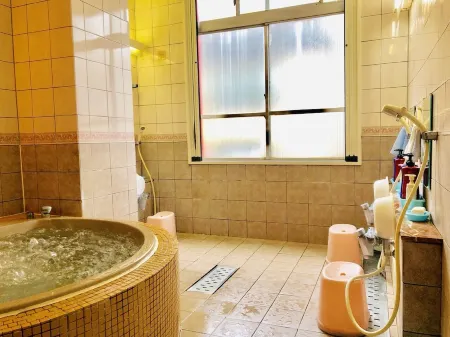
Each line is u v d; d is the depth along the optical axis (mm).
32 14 2570
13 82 2656
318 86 3605
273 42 3715
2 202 2578
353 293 1961
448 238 1406
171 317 1552
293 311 2277
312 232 3699
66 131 2557
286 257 3314
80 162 2551
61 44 2512
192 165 4145
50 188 2643
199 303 2410
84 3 2584
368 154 3432
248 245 3711
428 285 1556
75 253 2137
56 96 2561
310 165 3637
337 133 3576
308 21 3562
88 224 2420
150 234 1964
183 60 4066
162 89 4199
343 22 3445
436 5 1756
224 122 4004
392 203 1934
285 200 3771
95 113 2688
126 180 3027
